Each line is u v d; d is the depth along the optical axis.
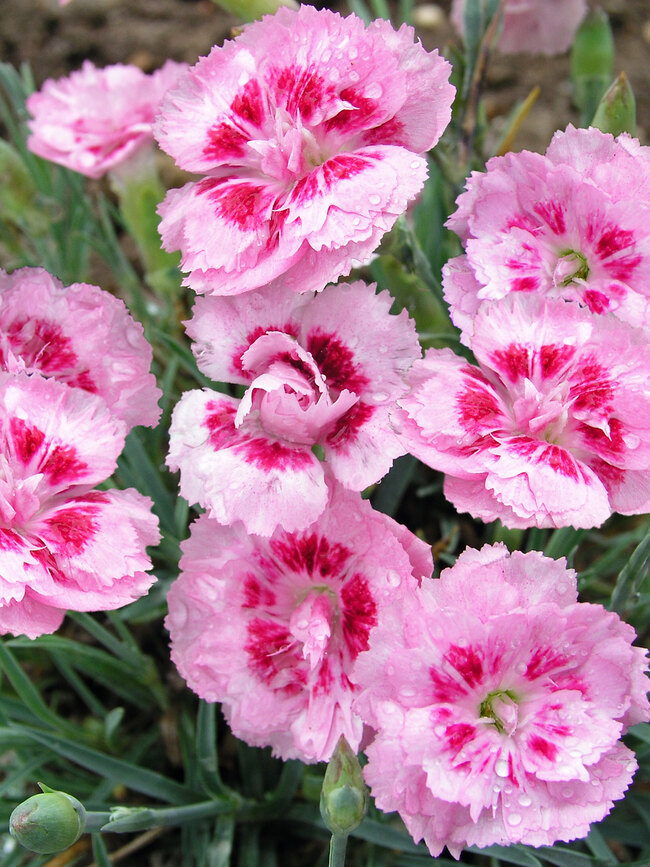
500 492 0.17
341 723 0.17
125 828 0.18
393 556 0.17
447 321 0.24
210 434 0.18
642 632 0.24
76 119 0.25
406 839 0.19
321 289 0.18
